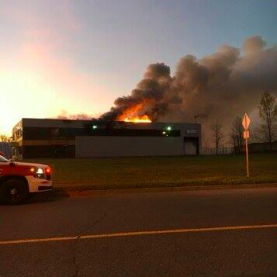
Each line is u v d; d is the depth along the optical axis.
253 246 7.49
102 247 7.64
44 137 89.06
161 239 8.16
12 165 14.00
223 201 13.46
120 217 10.71
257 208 11.87
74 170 31.22
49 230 9.21
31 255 7.18
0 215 11.54
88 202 13.94
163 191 16.86
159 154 99.75
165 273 6.11
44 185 14.25
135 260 6.77
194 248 7.43
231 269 6.21
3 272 6.26
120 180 20.52
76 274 6.14
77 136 91.88
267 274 5.97
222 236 8.30
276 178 19.50
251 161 40.00
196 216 10.66
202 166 32.91
